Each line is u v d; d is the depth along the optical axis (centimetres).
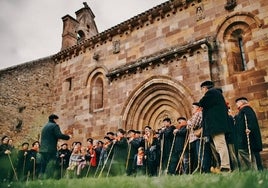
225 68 1316
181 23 1535
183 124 982
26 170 1130
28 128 1916
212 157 845
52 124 1003
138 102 1577
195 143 920
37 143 1226
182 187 328
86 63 1972
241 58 1335
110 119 1673
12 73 1938
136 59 1683
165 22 1608
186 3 1530
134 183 396
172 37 1550
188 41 1477
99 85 1902
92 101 1861
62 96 2050
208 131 695
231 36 1364
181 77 1413
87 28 2764
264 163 1079
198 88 1341
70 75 2052
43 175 944
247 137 722
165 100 1515
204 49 1357
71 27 2470
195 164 918
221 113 696
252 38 1276
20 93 1944
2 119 1806
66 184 448
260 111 1170
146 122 1560
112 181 461
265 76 1195
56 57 2169
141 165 1044
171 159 954
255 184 308
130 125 1573
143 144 1086
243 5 1336
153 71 1538
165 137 995
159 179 457
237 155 803
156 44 1609
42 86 2078
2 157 1069
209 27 1423
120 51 1786
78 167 1212
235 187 296
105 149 1146
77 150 1253
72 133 1873
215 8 1430
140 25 1716
